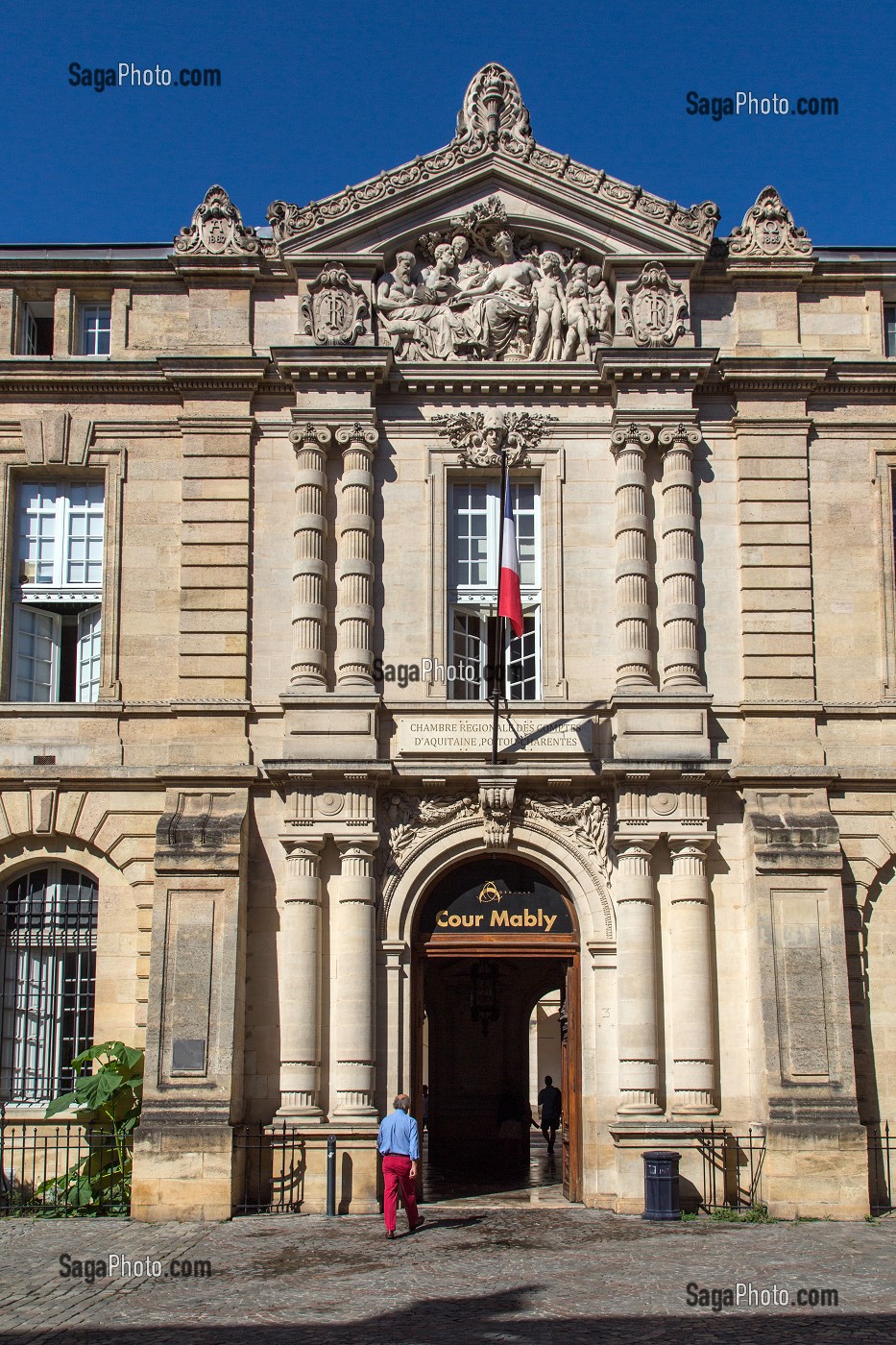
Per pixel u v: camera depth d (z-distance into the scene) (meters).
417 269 27.31
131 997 24.66
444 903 25.31
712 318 27.16
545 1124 36.38
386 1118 21.47
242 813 24.62
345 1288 17.41
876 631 26.12
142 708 25.53
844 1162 22.89
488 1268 18.55
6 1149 24.17
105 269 27.12
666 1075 24.06
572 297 27.06
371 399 26.27
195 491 26.23
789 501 26.36
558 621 25.84
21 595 26.64
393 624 25.84
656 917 24.58
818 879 24.22
